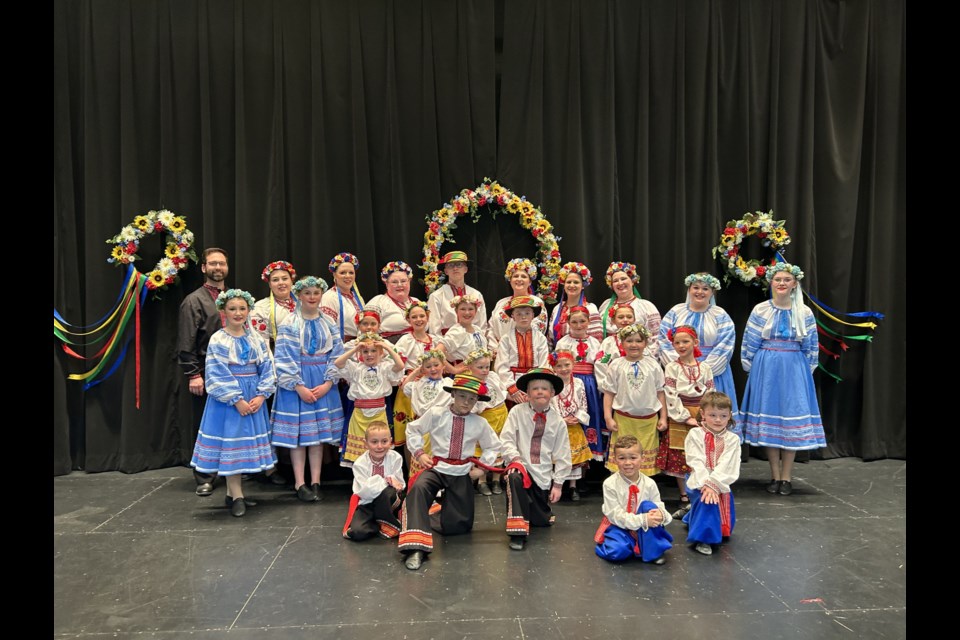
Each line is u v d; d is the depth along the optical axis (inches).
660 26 192.4
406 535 118.9
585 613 99.4
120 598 104.7
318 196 184.7
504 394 159.6
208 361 142.3
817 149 197.2
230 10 182.2
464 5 187.5
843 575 113.0
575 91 189.6
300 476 157.8
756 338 166.4
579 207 190.4
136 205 180.7
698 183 195.0
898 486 167.6
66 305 179.0
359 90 185.2
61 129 177.8
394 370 155.3
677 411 151.2
